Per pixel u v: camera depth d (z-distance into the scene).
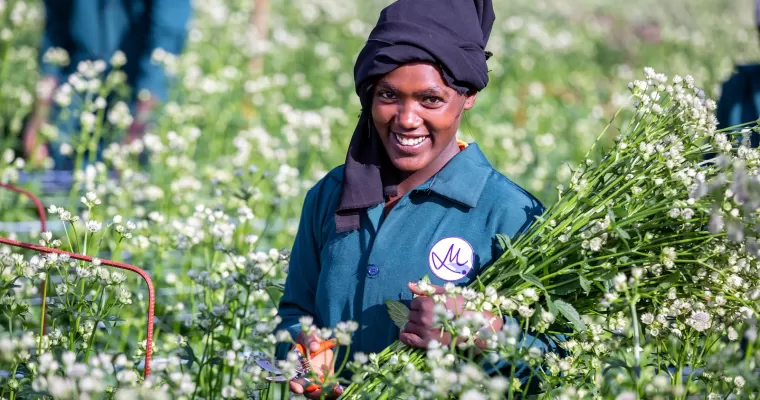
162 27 10.74
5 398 4.12
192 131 9.03
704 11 24.92
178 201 7.86
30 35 13.72
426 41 4.09
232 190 7.44
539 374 4.07
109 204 8.10
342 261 4.39
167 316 6.31
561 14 23.67
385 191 4.43
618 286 3.76
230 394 3.99
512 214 4.25
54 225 7.71
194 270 6.47
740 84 7.05
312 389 4.09
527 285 4.11
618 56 18.97
